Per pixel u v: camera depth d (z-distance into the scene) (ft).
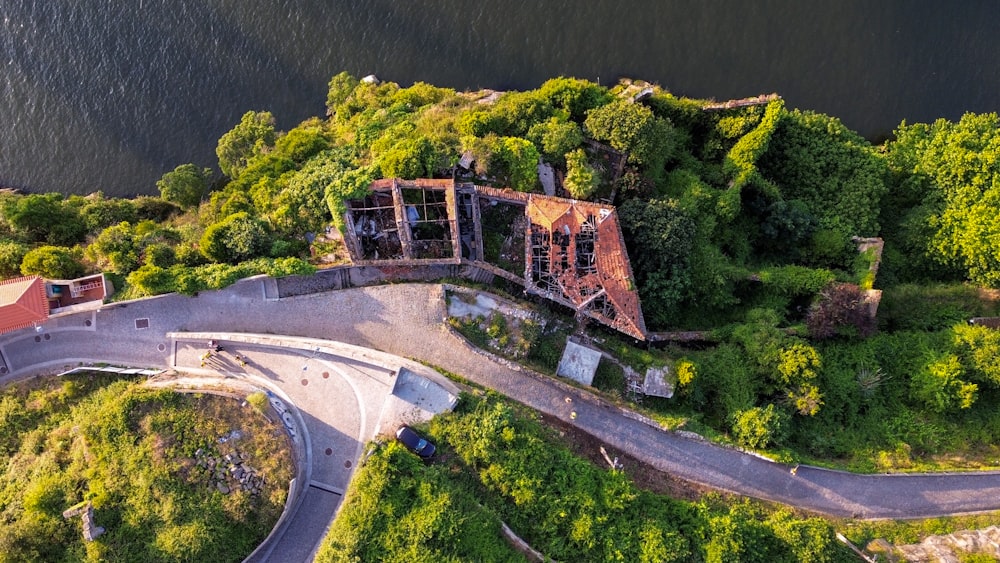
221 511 118.62
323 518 126.11
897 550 122.72
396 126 152.87
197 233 145.59
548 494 119.14
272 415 124.26
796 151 156.87
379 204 136.67
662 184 152.97
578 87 153.28
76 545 118.32
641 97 157.89
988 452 132.46
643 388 132.77
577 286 130.21
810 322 136.87
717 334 139.64
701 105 160.45
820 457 131.85
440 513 116.06
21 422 130.72
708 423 134.41
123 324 135.33
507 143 139.74
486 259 139.23
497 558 115.75
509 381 132.87
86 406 130.31
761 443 126.31
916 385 135.44
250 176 152.25
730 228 154.81
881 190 150.20
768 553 119.96
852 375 136.77
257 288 135.54
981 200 142.31
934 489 128.67
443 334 134.10
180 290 131.44
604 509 119.44
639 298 138.00
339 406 129.59
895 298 146.30
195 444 120.47
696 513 122.11
